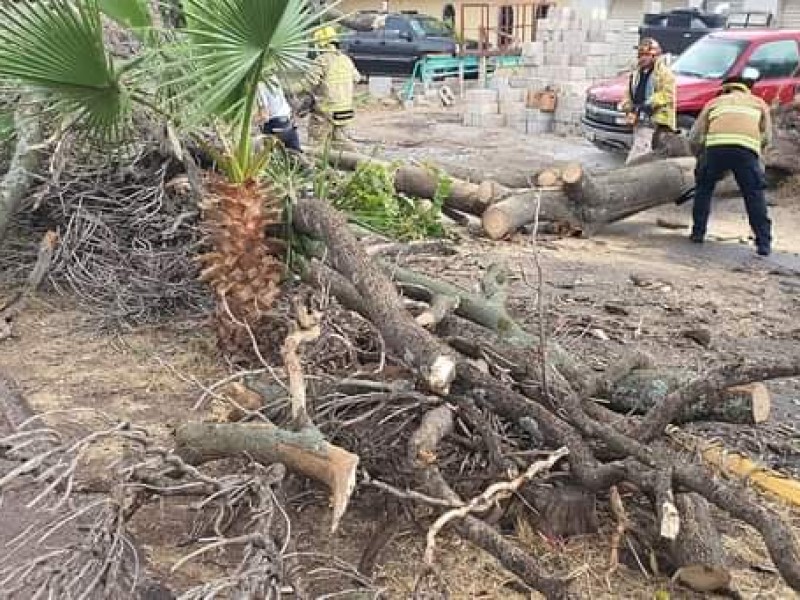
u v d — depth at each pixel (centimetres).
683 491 394
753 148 979
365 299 490
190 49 560
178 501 462
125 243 764
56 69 533
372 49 2628
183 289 721
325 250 577
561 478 427
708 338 695
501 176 1081
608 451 415
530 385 444
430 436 400
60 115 600
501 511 417
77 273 741
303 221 588
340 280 538
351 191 845
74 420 549
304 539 428
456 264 882
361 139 1744
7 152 815
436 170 978
